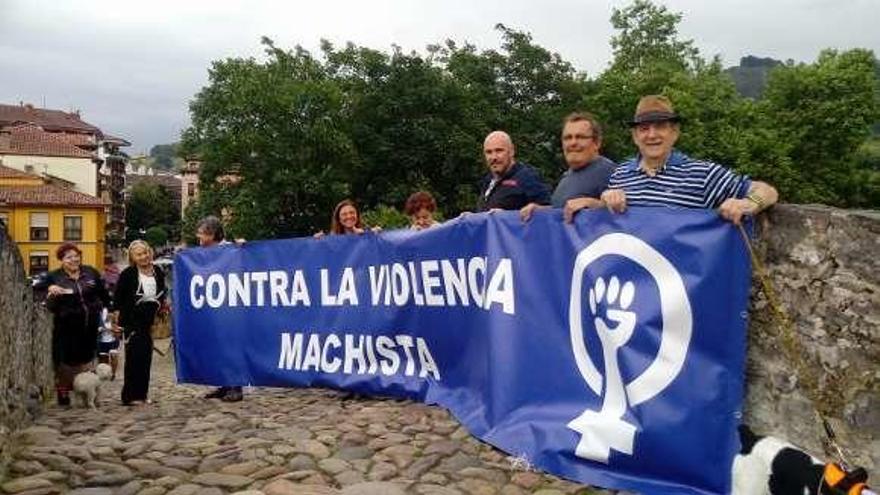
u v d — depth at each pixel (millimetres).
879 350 3396
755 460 3254
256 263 7492
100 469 4785
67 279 8312
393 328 6543
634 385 4176
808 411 3674
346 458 4910
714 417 3861
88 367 8461
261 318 7480
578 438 4410
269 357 7410
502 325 5223
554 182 43375
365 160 41125
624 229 4301
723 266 3881
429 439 5289
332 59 42906
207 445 5348
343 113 41719
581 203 4609
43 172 71000
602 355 4422
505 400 5102
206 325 7789
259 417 6430
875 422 3412
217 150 39969
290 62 42406
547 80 45188
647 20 52375
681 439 3947
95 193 77250
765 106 46781
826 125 46062
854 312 3486
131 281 8094
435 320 6176
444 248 5996
